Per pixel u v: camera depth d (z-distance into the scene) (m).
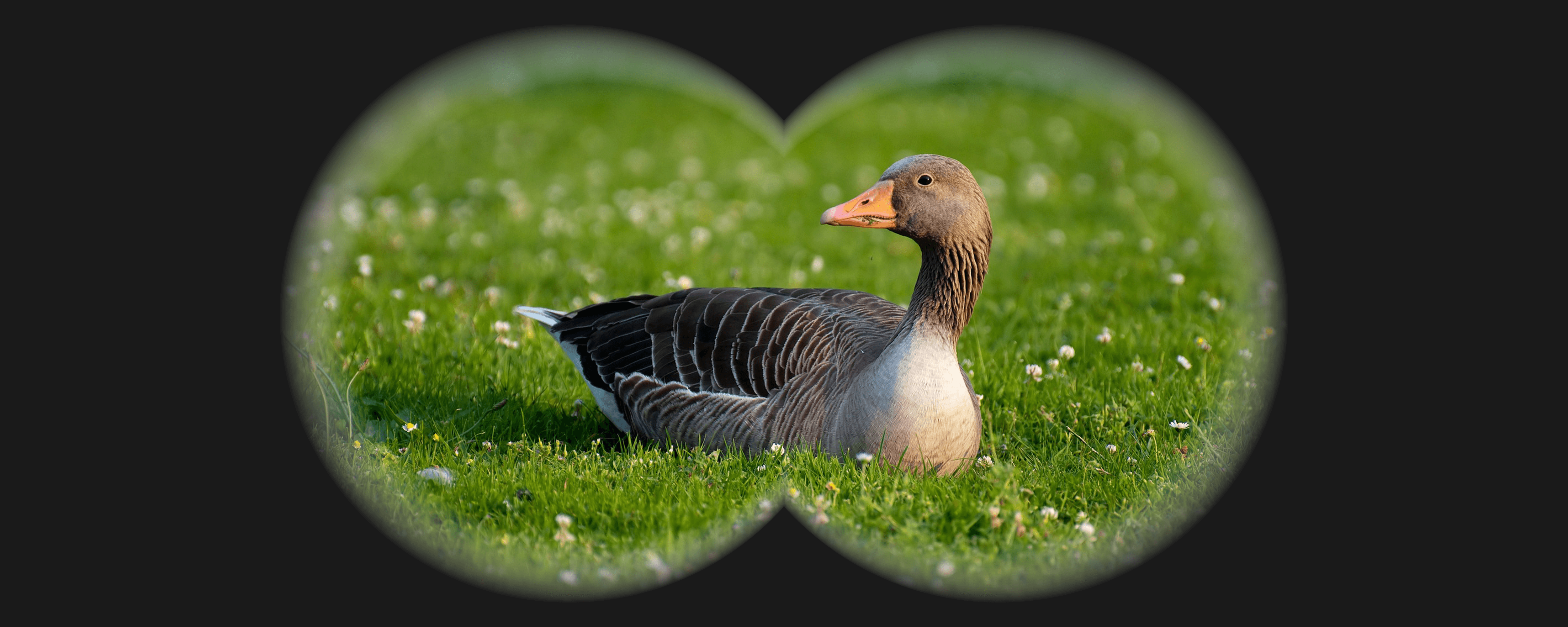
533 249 16.38
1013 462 10.31
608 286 14.73
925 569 9.54
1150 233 16.39
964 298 9.38
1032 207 18.17
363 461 10.52
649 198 19.23
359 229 15.59
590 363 11.03
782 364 9.92
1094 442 10.66
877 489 9.32
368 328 12.84
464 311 13.53
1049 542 9.38
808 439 9.70
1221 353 12.14
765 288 11.28
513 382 11.88
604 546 9.40
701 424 10.23
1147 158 17.94
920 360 9.28
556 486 9.85
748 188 19.80
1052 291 14.34
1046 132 18.84
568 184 20.23
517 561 9.46
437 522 9.76
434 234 16.84
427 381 11.89
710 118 19.94
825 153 19.89
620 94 14.83
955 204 9.14
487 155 20.58
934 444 9.37
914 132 19.48
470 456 10.47
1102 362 12.11
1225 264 14.34
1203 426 10.88
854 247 16.67
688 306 10.63
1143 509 9.91
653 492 9.69
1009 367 12.09
